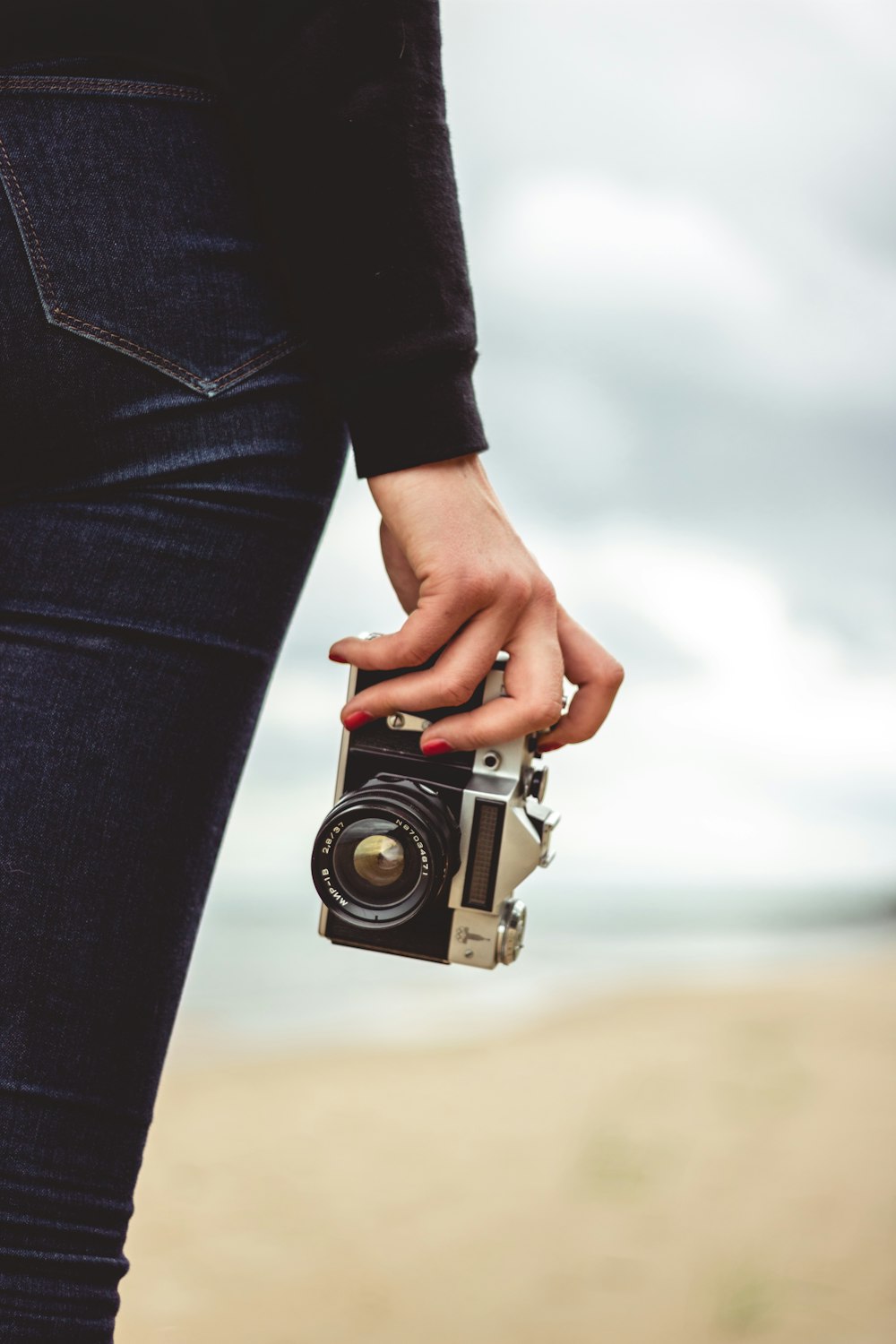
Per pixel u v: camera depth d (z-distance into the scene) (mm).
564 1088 6840
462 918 1282
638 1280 3648
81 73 991
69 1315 957
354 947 1308
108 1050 997
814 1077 6281
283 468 1062
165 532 1016
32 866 971
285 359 1069
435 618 1085
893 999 9711
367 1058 8180
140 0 1014
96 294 983
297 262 1054
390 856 1225
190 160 1029
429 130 1070
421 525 1080
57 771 981
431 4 1092
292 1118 6215
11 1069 956
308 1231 4301
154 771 1010
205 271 1024
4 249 965
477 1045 8523
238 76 1040
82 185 983
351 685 1268
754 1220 4055
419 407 1056
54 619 999
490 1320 3457
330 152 1031
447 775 1285
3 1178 944
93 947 988
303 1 1032
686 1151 4938
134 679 1005
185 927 1052
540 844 1298
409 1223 4398
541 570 1164
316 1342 3334
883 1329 3098
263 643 1073
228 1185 4891
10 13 978
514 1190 4746
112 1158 1002
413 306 1049
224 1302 3623
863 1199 4180
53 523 1011
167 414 1010
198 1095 6863
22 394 984
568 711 1330
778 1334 3100
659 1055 7566
